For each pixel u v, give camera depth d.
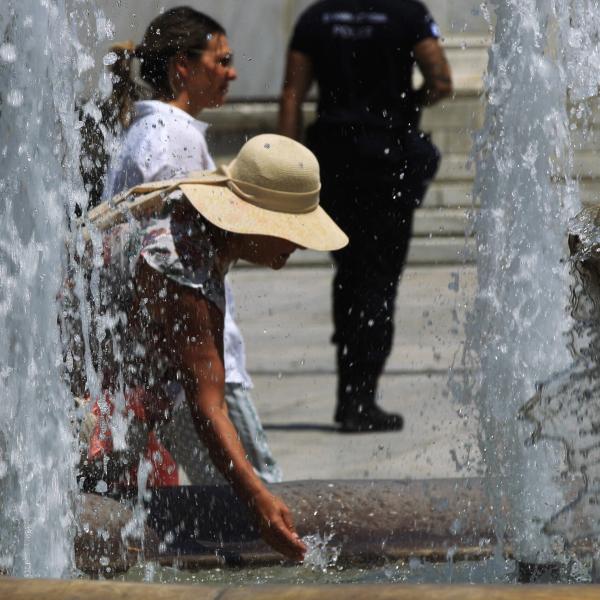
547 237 12.61
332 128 23.09
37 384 11.71
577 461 10.34
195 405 11.18
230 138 42.75
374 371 22.58
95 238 11.80
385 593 6.62
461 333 30.02
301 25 23.11
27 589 7.05
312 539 12.02
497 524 11.82
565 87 12.90
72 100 12.26
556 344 12.30
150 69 14.80
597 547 10.70
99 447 12.52
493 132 12.96
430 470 18.66
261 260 11.54
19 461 11.48
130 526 11.86
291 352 29.34
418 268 38.41
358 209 23.19
